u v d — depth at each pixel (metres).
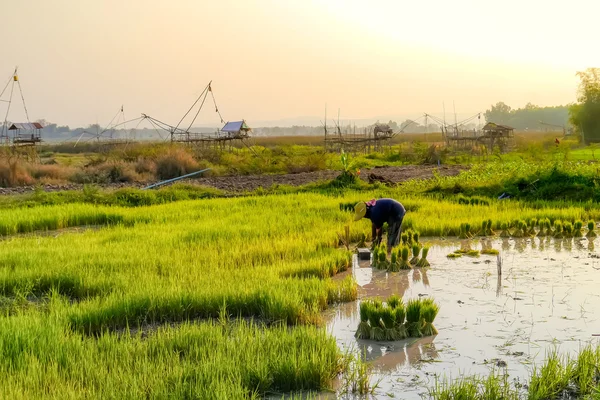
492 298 9.58
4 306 9.03
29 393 5.71
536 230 15.59
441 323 8.41
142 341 7.71
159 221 17.64
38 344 6.98
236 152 54.22
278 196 22.78
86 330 8.17
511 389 6.20
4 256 12.14
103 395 5.71
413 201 19.78
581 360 6.39
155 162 38.84
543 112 182.12
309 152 56.78
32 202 22.22
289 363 6.43
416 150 54.28
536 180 21.42
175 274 10.63
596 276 10.84
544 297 9.56
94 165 39.25
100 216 18.94
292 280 9.96
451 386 5.94
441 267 11.86
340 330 8.29
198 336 7.32
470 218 16.42
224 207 20.27
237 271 10.66
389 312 7.85
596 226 15.87
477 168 29.80
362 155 60.72
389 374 6.71
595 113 70.38
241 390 5.71
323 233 14.22
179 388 5.80
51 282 10.29
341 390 6.29
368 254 12.72
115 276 10.40
